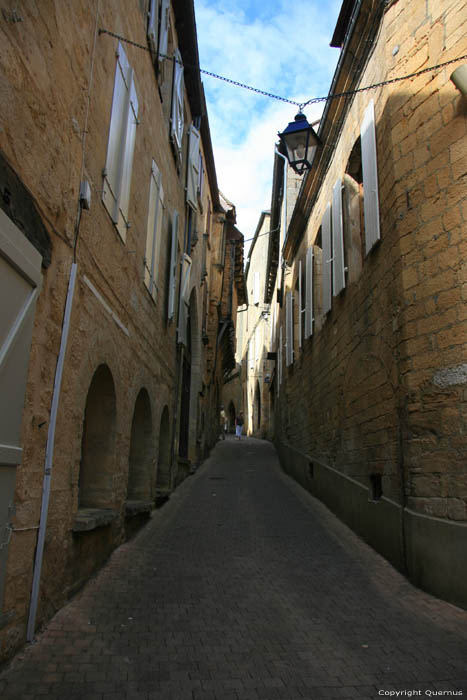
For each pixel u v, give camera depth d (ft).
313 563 21.90
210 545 24.38
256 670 12.20
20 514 12.29
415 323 20.75
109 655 12.45
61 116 14.23
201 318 60.39
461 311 18.85
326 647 13.64
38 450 13.29
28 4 11.82
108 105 19.15
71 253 15.33
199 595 17.38
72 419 15.96
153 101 28.73
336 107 32.58
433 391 19.51
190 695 10.89
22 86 11.62
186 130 46.16
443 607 16.84
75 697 10.47
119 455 22.30
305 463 43.70
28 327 12.04
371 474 25.41
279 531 27.76
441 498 18.54
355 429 28.66
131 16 23.00
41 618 13.58
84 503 21.24
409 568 19.71
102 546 19.89
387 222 23.79
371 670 12.39
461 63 20.04
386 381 23.63
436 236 20.26
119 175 20.94
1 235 10.31
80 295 16.44
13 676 11.10
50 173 13.51
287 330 57.00
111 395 21.26
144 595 17.02
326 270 36.14
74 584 16.44
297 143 23.24
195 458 57.11
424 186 21.16
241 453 77.20
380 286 24.79
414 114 22.12
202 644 13.48
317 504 36.24
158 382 32.60
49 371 13.93
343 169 32.68
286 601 17.20
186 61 41.93
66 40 14.47
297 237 52.49
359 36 27.63
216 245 76.54
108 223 19.66
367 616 15.98
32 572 13.01
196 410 57.98
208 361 71.67
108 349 20.02
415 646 13.80
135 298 25.03
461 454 17.98
